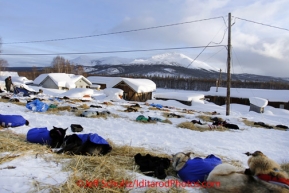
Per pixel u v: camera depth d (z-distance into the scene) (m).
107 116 11.63
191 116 15.35
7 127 7.06
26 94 18.30
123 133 8.05
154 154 5.55
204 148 6.89
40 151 4.65
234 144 7.99
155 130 9.24
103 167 4.01
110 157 4.78
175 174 4.39
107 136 7.33
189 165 4.16
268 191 3.18
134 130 8.87
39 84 43.16
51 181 3.38
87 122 9.65
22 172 3.59
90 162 4.23
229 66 17.80
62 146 5.12
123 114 12.84
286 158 6.76
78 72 90.19
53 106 12.71
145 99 32.88
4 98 15.48
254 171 3.45
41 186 3.21
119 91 27.27
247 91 42.41
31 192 3.06
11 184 3.21
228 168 3.59
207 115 16.98
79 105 15.03
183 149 6.52
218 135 9.52
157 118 11.86
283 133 11.83
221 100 42.50
